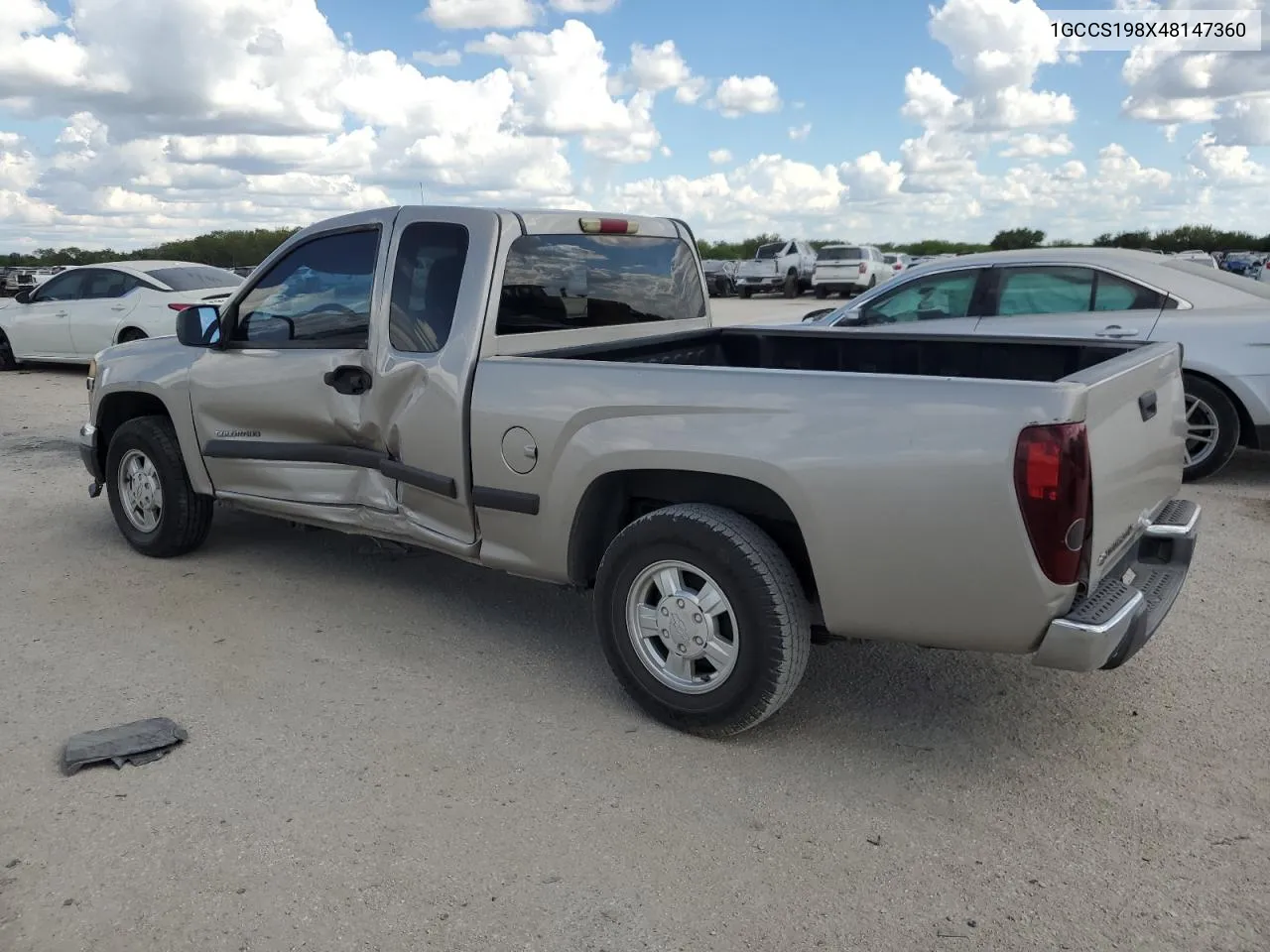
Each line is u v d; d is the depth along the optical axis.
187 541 5.51
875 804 3.19
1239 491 6.98
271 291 4.82
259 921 2.64
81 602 4.98
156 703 3.88
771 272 34.25
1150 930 2.60
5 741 3.58
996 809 3.15
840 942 2.56
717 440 3.36
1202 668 4.14
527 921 2.64
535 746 3.56
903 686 4.04
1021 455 2.88
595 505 3.81
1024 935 2.58
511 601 4.99
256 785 3.29
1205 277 7.14
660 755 3.50
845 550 3.18
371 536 4.69
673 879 2.82
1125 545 3.50
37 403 11.56
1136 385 3.43
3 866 2.87
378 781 3.31
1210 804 3.17
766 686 3.38
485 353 4.09
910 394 3.07
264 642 4.48
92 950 2.53
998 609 3.01
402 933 2.60
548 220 4.40
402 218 4.33
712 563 3.40
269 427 4.86
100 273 13.26
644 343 4.71
